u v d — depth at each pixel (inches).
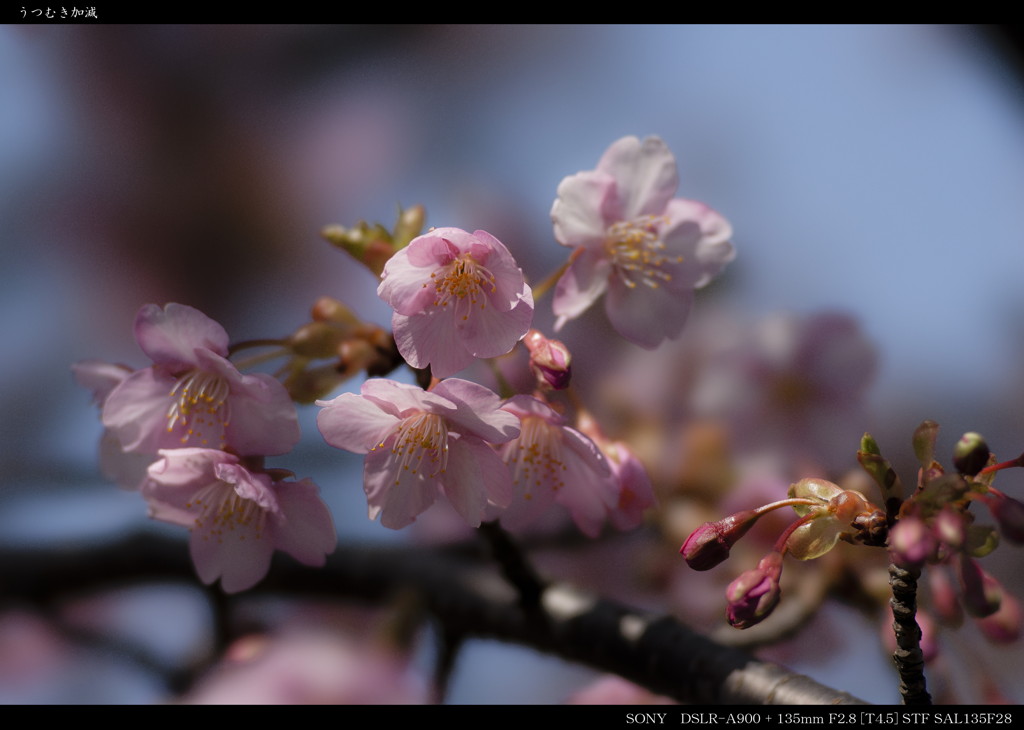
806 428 24.3
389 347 21.7
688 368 24.5
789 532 20.1
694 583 24.7
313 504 21.4
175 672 24.5
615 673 22.4
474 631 23.1
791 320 24.7
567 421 21.2
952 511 19.3
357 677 22.3
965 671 22.6
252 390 21.2
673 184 22.2
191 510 21.5
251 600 24.4
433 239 20.9
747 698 21.5
